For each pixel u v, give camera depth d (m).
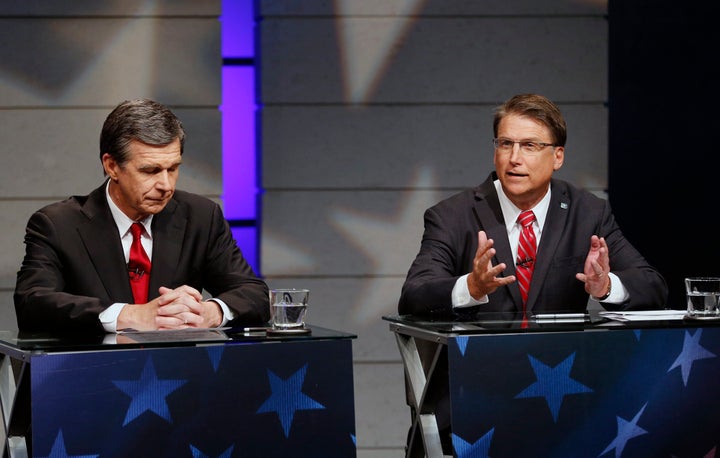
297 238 7.91
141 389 3.69
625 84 8.17
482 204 5.51
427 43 7.93
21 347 3.67
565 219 5.48
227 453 3.81
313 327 4.38
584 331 4.01
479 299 4.66
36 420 3.55
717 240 8.15
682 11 8.10
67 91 7.65
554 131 5.27
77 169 7.67
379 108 7.94
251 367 3.85
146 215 5.13
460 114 7.96
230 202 8.16
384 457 7.97
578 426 3.98
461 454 3.84
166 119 4.82
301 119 7.91
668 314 4.58
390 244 7.94
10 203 7.62
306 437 3.92
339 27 7.89
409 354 4.43
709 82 8.11
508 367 3.91
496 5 7.96
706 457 4.18
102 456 3.63
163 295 4.53
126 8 7.67
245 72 8.16
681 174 8.16
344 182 7.93
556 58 8.00
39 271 4.89
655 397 4.09
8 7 7.58
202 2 7.73
